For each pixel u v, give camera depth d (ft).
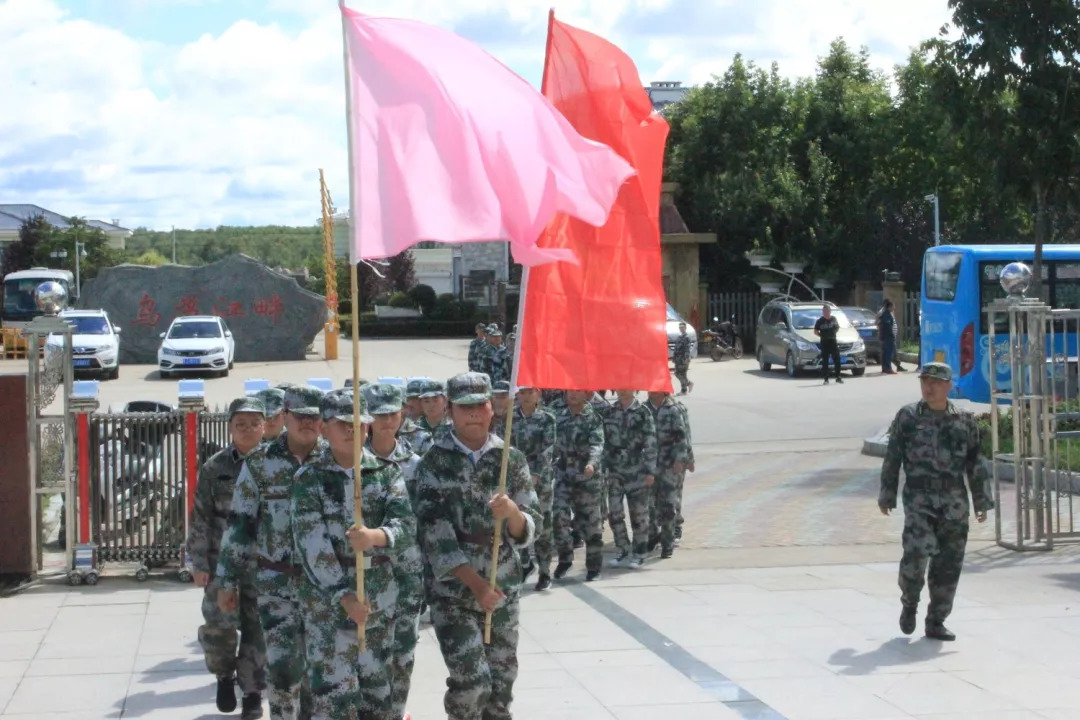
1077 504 48.67
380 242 17.99
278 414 23.63
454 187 18.39
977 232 140.36
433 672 27.61
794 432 74.28
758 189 150.00
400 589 20.10
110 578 36.83
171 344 114.11
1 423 35.78
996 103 62.49
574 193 19.15
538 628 31.58
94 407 36.47
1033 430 42.06
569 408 38.40
